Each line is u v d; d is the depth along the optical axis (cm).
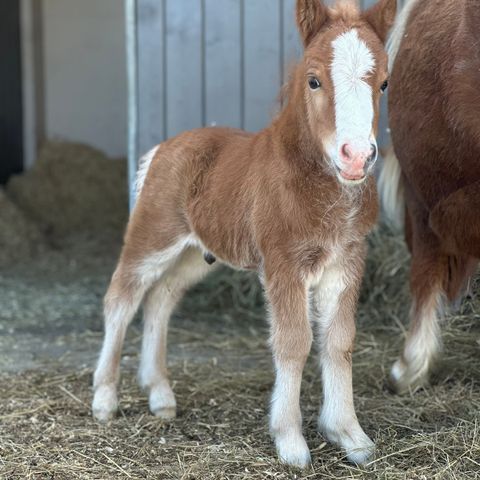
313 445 139
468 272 161
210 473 129
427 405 155
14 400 162
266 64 208
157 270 154
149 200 153
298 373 131
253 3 207
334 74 115
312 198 126
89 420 152
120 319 155
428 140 151
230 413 156
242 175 139
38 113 362
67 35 360
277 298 131
